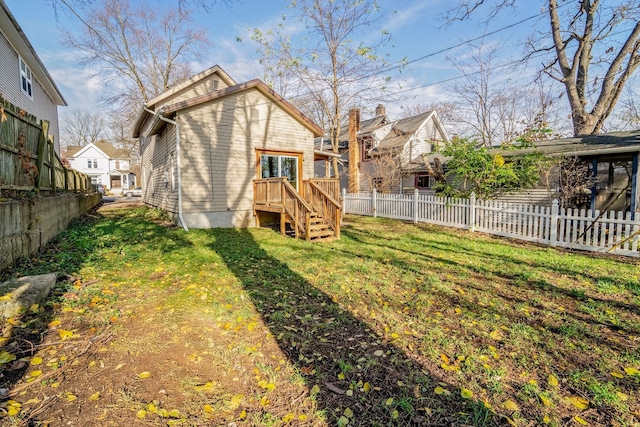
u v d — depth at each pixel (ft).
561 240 25.02
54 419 6.46
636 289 14.88
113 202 70.69
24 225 16.37
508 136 62.64
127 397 7.20
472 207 32.35
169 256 19.99
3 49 34.27
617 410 7.14
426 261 20.30
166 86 87.45
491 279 16.62
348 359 9.07
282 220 30.40
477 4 43.32
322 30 54.34
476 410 7.06
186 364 8.59
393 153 63.05
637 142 30.94
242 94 34.73
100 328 10.28
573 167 34.24
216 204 33.53
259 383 7.93
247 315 11.81
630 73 42.55
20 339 9.29
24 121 19.12
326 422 6.73
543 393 7.65
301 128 39.42
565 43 45.70
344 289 14.93
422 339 10.27
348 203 50.60
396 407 7.18
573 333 10.64
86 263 17.22
